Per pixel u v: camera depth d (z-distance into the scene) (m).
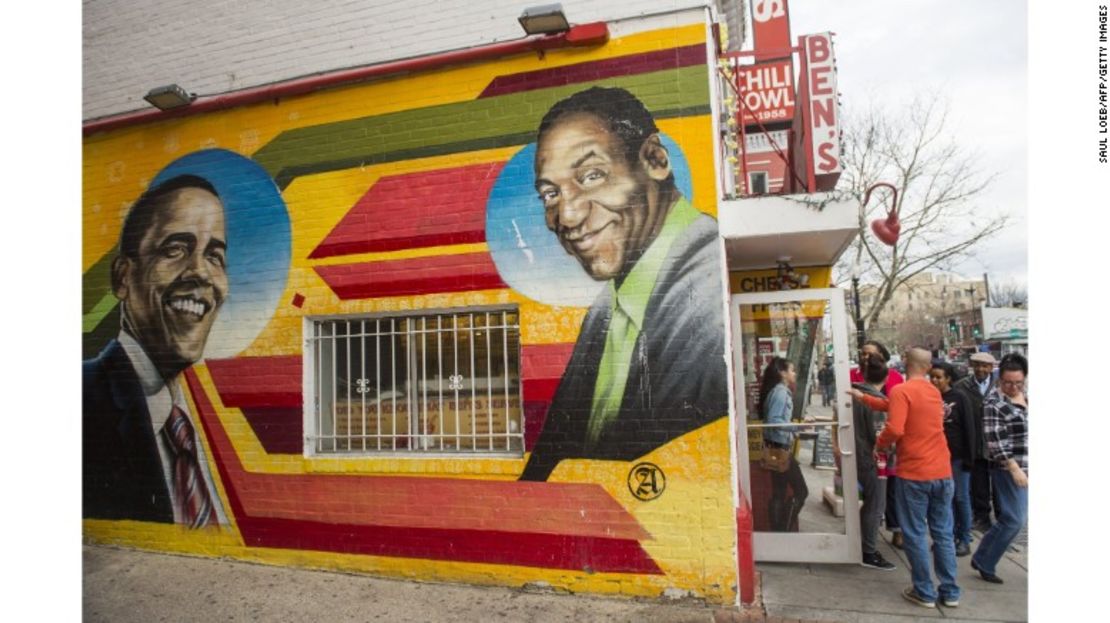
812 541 5.55
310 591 5.16
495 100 5.39
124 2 6.69
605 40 5.16
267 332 5.86
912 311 68.12
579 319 5.07
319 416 5.75
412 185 5.53
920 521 4.73
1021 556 5.90
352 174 5.71
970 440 5.99
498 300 5.25
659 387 4.90
